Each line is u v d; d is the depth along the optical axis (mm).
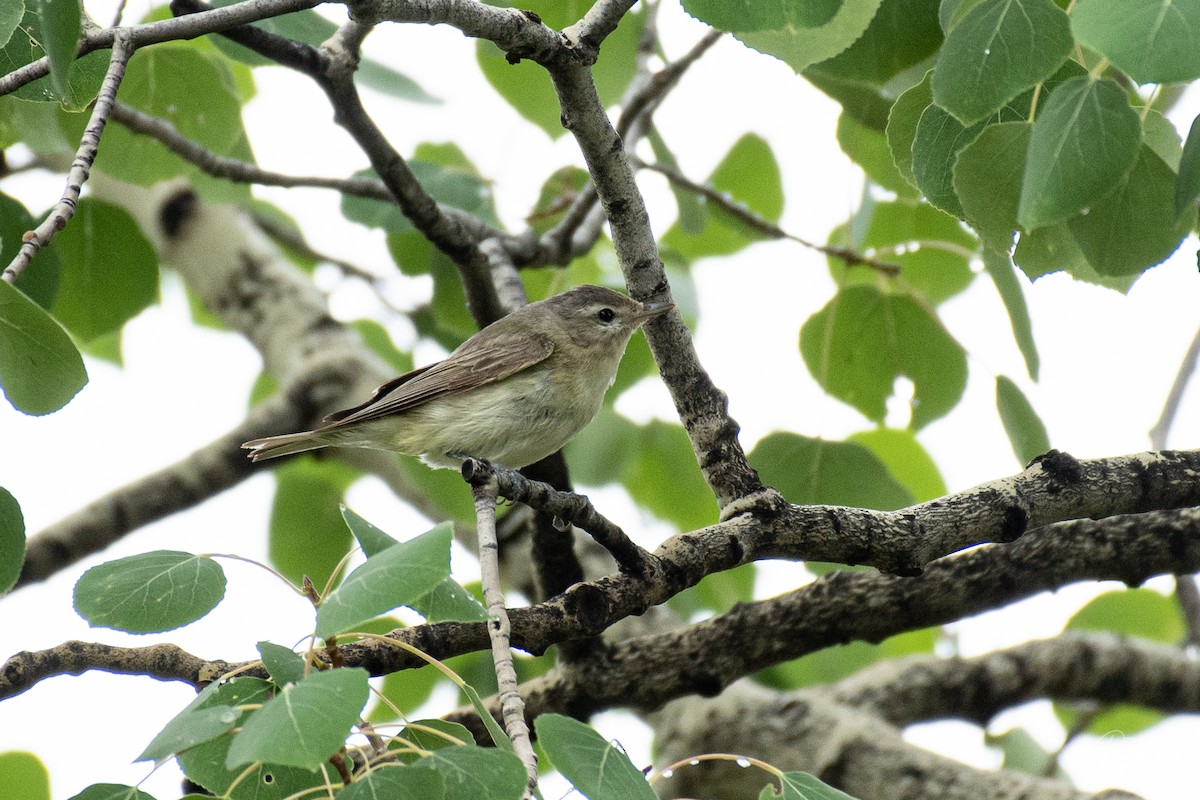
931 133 7941
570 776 5625
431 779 5484
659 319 9312
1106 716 14961
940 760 11977
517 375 11828
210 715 5574
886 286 12867
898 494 10711
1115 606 14641
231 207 17766
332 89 10148
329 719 5066
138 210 17609
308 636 6637
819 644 10750
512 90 12969
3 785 9805
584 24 8266
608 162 8906
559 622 8141
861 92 10469
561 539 10562
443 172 14242
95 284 12984
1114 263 7602
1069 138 6457
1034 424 9562
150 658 8078
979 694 12922
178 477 14781
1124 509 9102
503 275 12664
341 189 12797
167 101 12445
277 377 16438
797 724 12852
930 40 9023
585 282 16016
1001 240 7754
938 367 12117
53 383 6840
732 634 10812
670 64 13117
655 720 13648
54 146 12289
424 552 5562
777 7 6957
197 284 17359
